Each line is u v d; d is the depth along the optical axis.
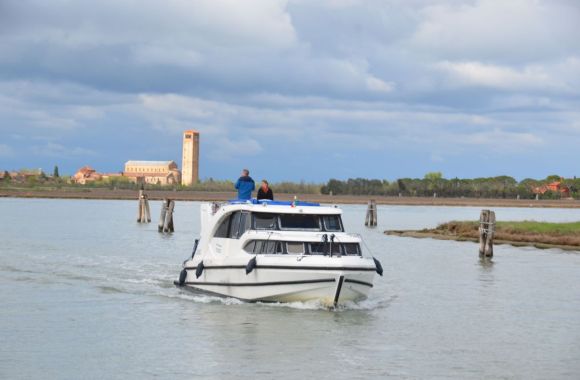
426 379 22.27
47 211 114.69
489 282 40.97
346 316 30.47
